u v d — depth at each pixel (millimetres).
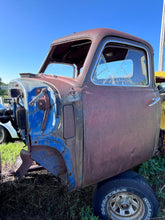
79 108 1631
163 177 2768
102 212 1920
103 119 1771
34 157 1540
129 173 2033
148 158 2361
